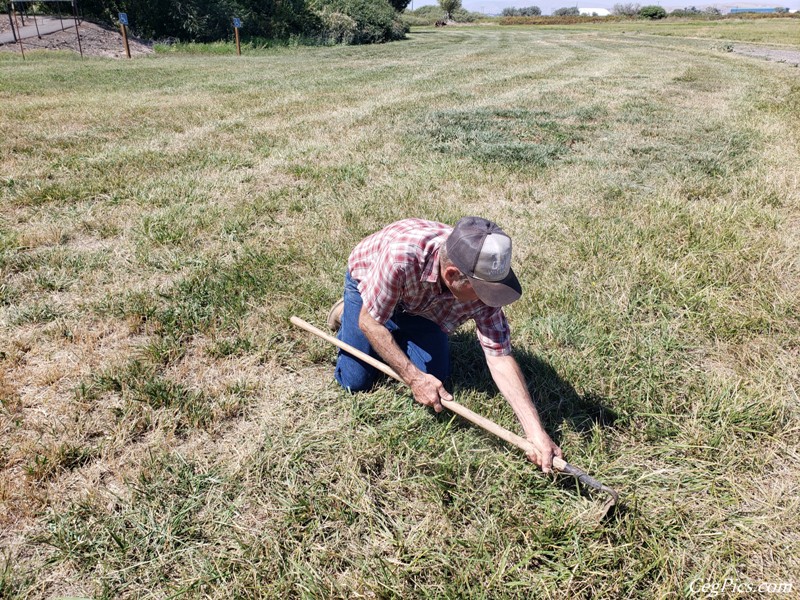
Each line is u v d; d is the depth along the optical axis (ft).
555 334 11.53
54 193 18.22
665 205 17.74
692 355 11.25
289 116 31.40
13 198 17.84
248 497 8.16
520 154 23.63
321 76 49.08
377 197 18.80
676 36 120.26
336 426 9.33
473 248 7.00
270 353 11.06
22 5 81.15
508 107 34.06
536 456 7.97
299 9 96.53
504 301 7.18
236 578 7.07
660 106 33.88
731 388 10.09
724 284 13.41
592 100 36.24
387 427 9.25
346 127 28.86
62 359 10.81
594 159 22.98
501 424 9.29
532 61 63.05
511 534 7.69
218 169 21.59
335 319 10.98
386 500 8.21
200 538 7.64
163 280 13.64
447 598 6.90
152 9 81.82
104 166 21.42
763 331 11.75
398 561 7.30
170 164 22.00
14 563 7.21
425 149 24.66
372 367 9.74
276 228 16.51
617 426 9.55
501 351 8.41
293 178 20.94
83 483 8.30
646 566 7.32
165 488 8.20
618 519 7.77
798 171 21.18
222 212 17.31
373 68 55.98
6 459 8.57
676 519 7.88
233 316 12.10
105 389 10.02
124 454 8.79
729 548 7.47
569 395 10.00
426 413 9.52
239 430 9.32
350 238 15.61
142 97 36.42
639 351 11.12
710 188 19.33
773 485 8.45
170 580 7.11
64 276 13.52
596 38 116.98
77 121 28.71
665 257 14.74
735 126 28.37
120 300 12.67
